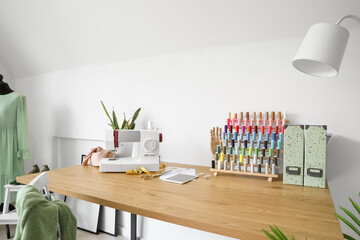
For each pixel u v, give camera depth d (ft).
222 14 5.74
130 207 3.51
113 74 8.03
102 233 8.00
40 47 8.99
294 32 5.39
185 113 6.81
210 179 4.99
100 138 8.45
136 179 4.95
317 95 5.31
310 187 4.42
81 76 8.78
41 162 10.19
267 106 5.78
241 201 3.70
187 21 6.18
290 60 5.50
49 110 9.77
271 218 3.10
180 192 4.13
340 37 3.31
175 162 7.00
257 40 5.80
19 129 8.62
